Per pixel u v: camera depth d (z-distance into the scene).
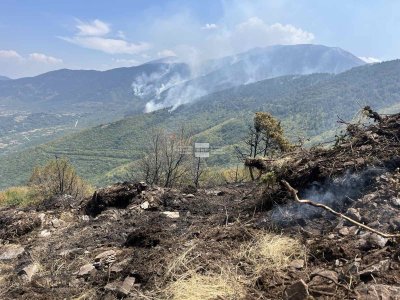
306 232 4.22
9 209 8.73
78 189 14.74
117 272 4.17
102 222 6.46
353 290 2.99
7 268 5.02
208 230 4.96
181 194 7.60
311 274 3.35
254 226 4.73
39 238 6.25
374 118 6.08
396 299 2.76
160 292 3.54
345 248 3.63
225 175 15.27
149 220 6.23
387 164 4.89
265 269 3.62
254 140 13.84
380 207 4.17
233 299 3.22
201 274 3.68
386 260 3.30
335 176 5.00
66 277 4.41
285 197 5.21
